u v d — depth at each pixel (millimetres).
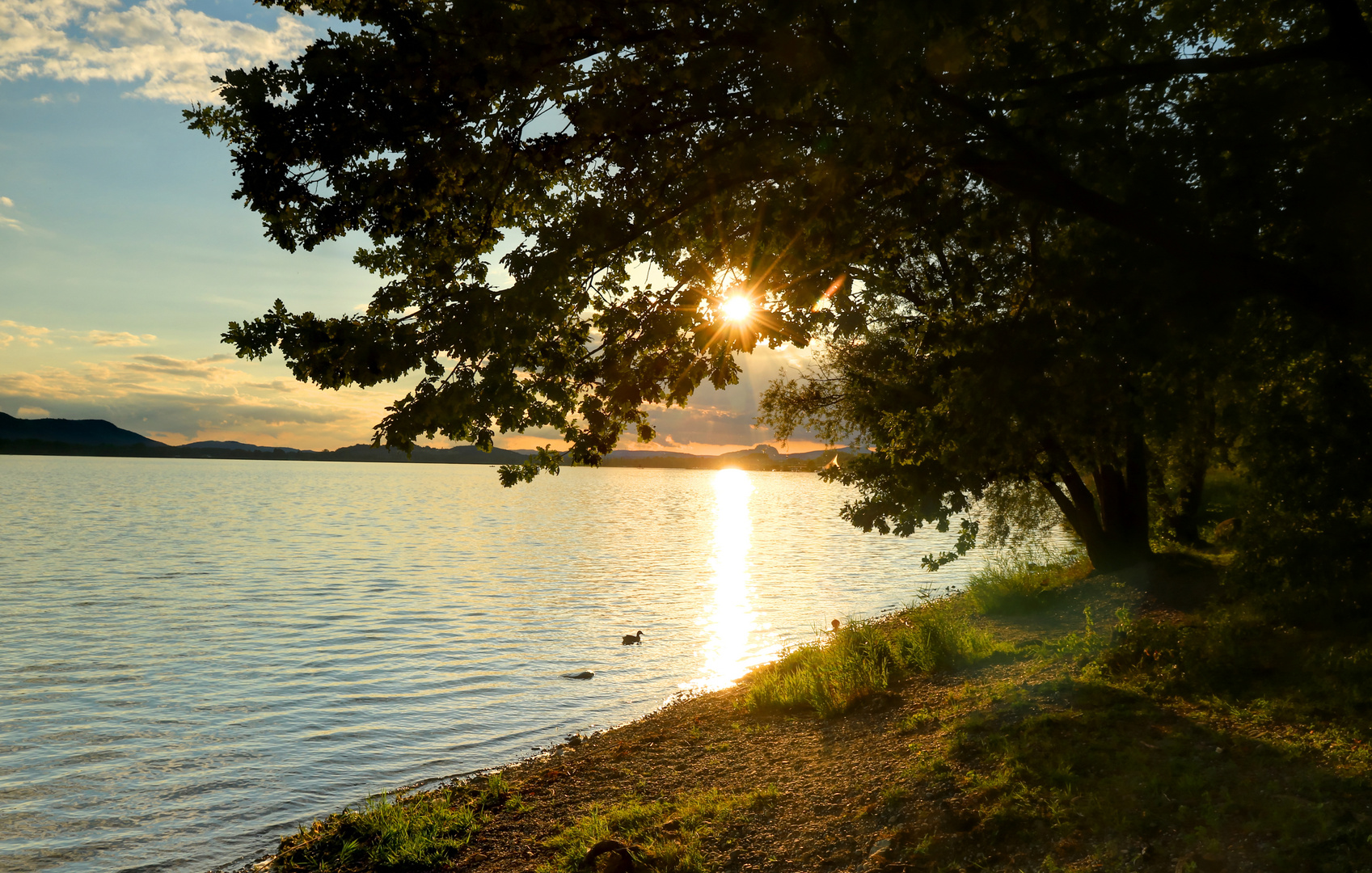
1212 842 5684
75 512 90125
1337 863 5145
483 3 5871
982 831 6766
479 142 6629
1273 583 10250
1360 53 6219
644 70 6777
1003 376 7469
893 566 45375
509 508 122125
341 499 141500
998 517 23781
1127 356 6996
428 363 6309
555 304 6578
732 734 12070
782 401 19203
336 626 27703
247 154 6133
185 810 12109
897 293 9898
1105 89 6758
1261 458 9742
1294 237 7176
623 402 7516
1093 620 15945
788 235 7094
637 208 7078
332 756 14414
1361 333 6645
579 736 14852
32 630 27047
